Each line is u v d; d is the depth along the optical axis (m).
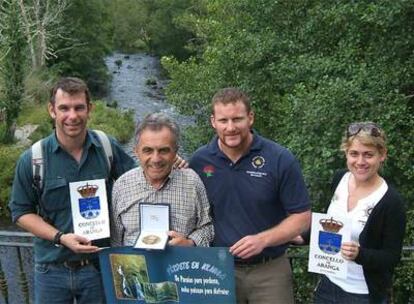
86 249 3.03
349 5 8.89
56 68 32.28
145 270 3.03
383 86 7.70
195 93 13.52
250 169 3.12
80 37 36.91
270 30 11.80
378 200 2.89
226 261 2.96
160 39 46.19
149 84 38.75
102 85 37.50
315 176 7.07
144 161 2.94
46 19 30.53
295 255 3.79
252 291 3.29
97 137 3.28
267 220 3.15
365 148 2.89
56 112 3.10
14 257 10.61
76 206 3.07
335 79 8.30
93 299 3.31
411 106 8.20
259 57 11.34
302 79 9.86
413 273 6.09
